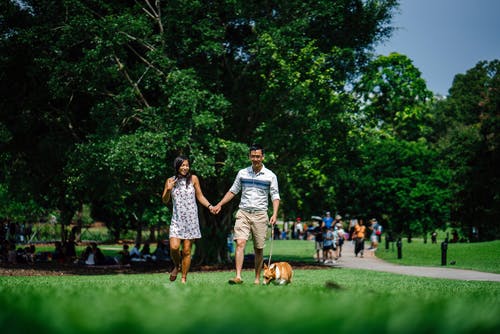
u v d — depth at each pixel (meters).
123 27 17.67
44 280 12.12
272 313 1.82
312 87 18.94
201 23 18.45
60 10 19.36
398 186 41.91
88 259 24.02
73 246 27.78
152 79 18.97
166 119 17.86
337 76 20.00
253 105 20.33
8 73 20.36
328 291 4.81
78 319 1.70
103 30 17.67
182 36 18.52
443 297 4.27
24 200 25.48
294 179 24.45
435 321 1.73
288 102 18.97
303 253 33.97
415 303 3.10
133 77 19.45
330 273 16.78
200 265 21.73
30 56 19.59
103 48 17.67
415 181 42.31
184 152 17.95
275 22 19.45
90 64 17.41
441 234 66.06
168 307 2.42
